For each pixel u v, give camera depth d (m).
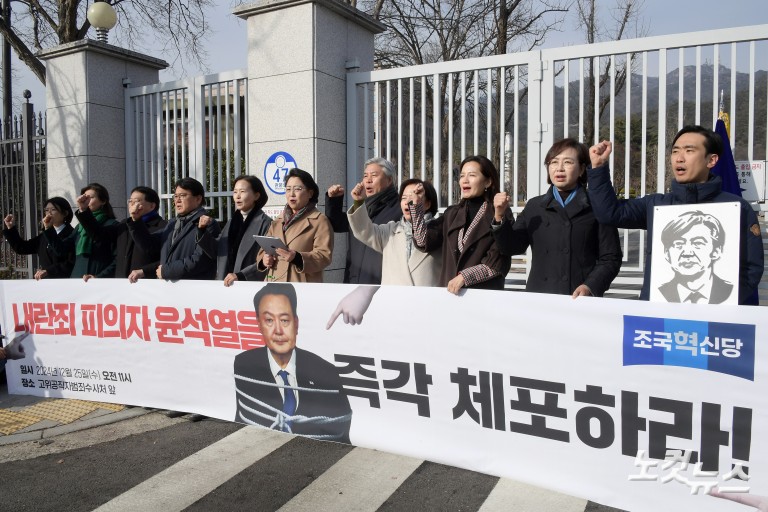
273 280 4.00
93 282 4.35
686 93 5.56
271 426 3.74
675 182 3.01
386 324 3.30
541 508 2.86
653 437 2.64
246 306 3.77
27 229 7.91
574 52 5.28
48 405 4.43
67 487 3.19
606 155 3.05
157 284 4.11
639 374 2.65
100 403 4.43
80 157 7.63
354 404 3.45
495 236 3.23
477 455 3.08
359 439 3.42
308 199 4.07
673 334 2.57
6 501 3.05
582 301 2.77
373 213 4.39
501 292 2.97
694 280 2.66
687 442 2.57
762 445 2.42
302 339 3.58
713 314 2.49
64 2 11.02
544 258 3.34
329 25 6.24
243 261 4.23
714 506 2.52
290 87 6.19
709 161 2.93
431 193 4.14
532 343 2.90
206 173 7.60
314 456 3.50
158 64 8.22
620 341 2.69
